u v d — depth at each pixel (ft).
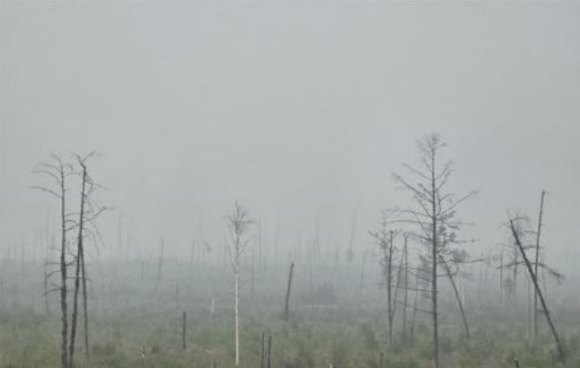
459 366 104.73
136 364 101.30
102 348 110.73
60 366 95.96
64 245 87.35
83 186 93.50
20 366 96.27
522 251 116.67
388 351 118.32
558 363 104.32
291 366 104.47
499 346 120.06
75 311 90.17
